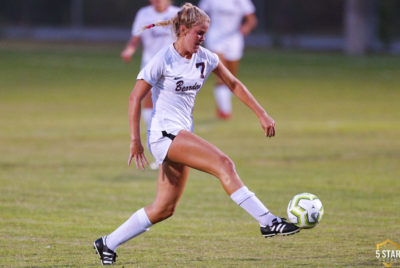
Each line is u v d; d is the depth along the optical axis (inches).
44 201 1064.2
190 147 673.6
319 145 1571.1
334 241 835.4
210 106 2274.9
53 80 2901.1
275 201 1067.9
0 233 874.1
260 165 1360.7
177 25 680.4
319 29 5108.3
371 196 1096.2
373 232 879.1
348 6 4062.5
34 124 1876.2
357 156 1441.9
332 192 1126.4
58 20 5477.4
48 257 764.6
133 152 682.2
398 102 2314.2
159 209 708.7
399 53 4035.4
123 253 786.8
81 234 876.6
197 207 1035.3
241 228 911.0
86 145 1581.0
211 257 765.9
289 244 824.3
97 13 5452.8
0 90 2593.5
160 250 800.3
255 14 4822.8
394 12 4163.4
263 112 719.1
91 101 2347.4
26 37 4835.1
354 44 4060.0
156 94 699.4
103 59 3659.0
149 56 1450.5
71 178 1240.2
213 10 1964.8
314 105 2250.2
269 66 3385.8
